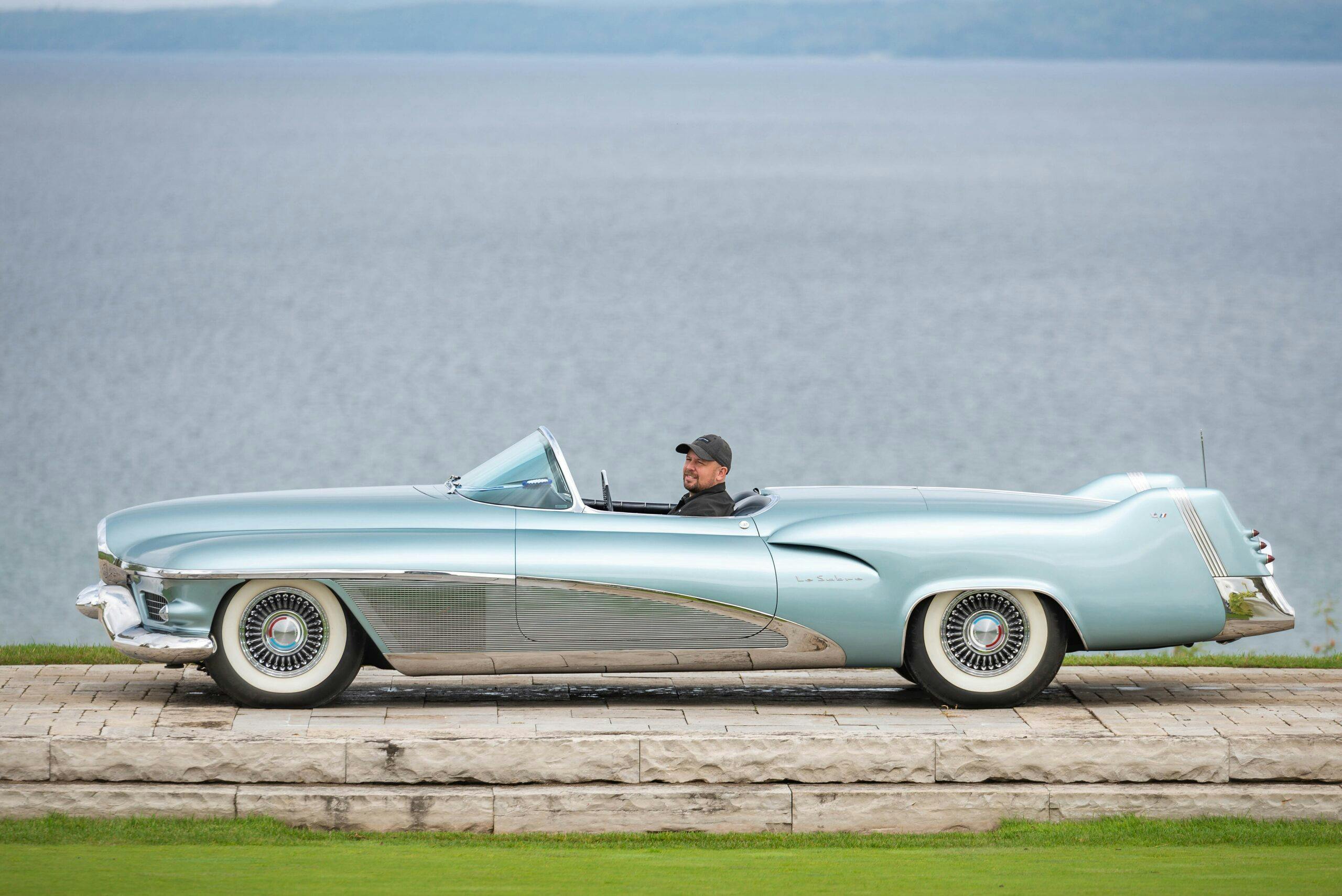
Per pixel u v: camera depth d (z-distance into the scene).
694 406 173.38
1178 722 28.97
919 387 188.62
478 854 23.95
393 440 151.25
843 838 25.83
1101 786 26.95
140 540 29.80
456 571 28.92
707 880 22.12
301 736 26.64
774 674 34.91
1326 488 129.75
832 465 138.88
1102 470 137.12
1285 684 34.19
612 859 23.78
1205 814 26.70
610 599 29.41
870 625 29.86
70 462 137.00
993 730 27.98
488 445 149.75
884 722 28.80
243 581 28.86
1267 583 30.66
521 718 28.80
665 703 30.91
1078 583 30.02
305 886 21.20
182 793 25.58
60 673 33.50
